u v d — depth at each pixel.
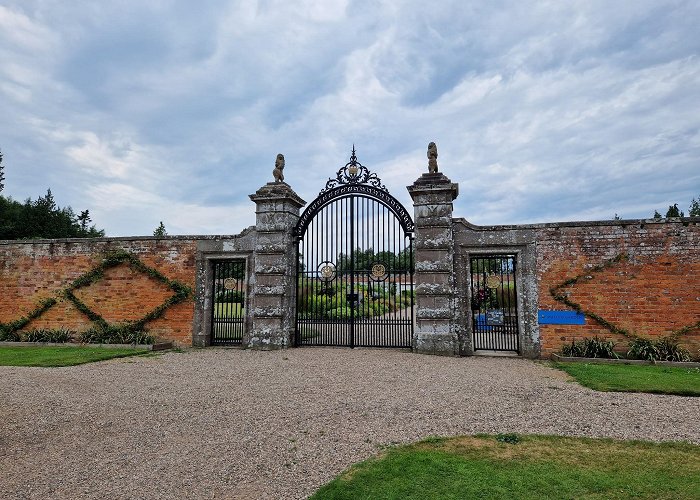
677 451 4.42
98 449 4.62
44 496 3.59
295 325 12.19
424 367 9.06
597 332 10.21
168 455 4.44
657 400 6.46
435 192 11.19
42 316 13.36
